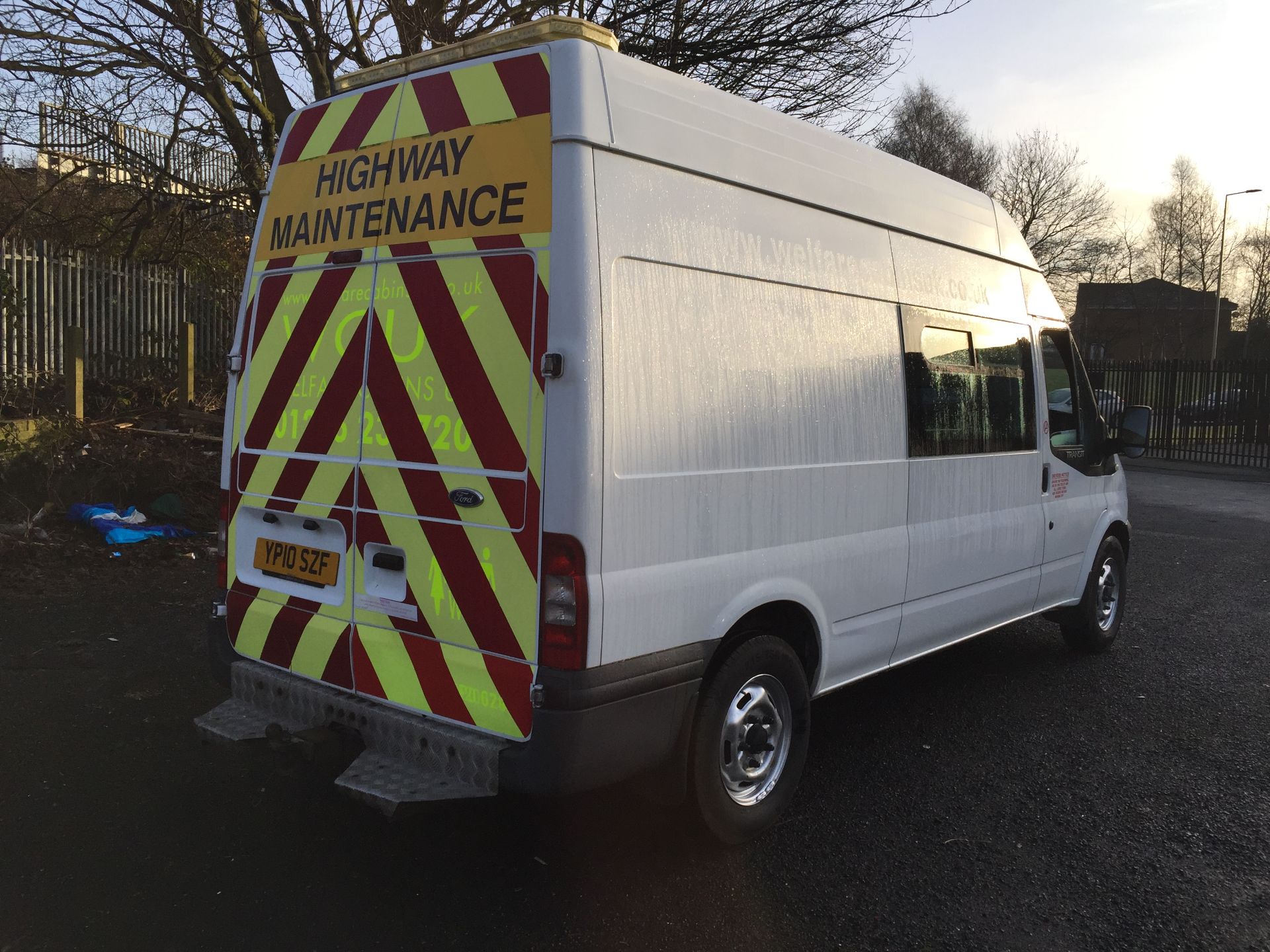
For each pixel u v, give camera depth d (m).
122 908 3.01
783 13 9.84
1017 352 5.22
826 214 3.88
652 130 3.11
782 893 3.27
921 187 4.56
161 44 8.97
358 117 3.44
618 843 3.59
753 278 3.48
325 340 3.44
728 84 10.20
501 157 3.01
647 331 3.04
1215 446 21.12
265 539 3.66
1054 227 42.72
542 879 3.31
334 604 3.39
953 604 4.70
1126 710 5.23
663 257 3.11
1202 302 57.94
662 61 9.80
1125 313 59.50
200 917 2.98
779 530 3.58
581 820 3.76
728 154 3.40
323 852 3.43
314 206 3.54
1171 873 3.48
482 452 2.99
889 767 4.39
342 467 3.36
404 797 2.88
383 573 3.25
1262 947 3.04
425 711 3.13
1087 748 4.67
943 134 36.12
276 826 3.60
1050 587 5.60
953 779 4.27
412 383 3.17
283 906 3.07
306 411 3.49
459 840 3.56
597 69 2.96
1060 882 3.40
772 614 3.71
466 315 3.05
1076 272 43.66
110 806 3.67
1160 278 59.09
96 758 4.05
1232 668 6.05
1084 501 5.91
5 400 8.57
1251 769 4.45
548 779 2.83
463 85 3.14
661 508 3.07
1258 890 3.38
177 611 6.02
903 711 5.16
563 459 2.82
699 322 3.24
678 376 3.15
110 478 7.90
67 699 4.62
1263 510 13.54
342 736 3.32
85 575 6.56
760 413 3.48
